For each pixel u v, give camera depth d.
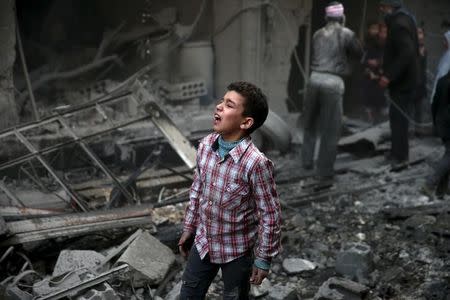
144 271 3.45
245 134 2.34
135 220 3.89
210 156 2.35
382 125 7.32
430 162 6.32
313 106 5.76
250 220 2.40
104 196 5.08
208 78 7.30
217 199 2.32
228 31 7.15
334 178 5.92
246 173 2.26
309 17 7.39
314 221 4.81
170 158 6.23
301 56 7.92
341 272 3.91
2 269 3.50
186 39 7.11
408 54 5.73
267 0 6.89
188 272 2.55
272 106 7.46
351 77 8.12
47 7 6.79
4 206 4.12
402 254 4.16
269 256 2.36
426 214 4.73
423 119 7.36
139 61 7.02
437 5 7.52
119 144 5.98
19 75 6.43
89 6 7.02
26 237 3.50
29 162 5.25
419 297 3.58
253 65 7.12
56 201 4.94
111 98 5.05
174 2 7.12
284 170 6.09
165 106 6.86
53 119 4.74
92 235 3.97
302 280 3.87
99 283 3.20
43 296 3.09
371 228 4.67
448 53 5.19
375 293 3.65
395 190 5.53
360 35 7.83
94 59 6.84
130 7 7.04
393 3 5.86
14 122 5.81
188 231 2.61
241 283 2.47
